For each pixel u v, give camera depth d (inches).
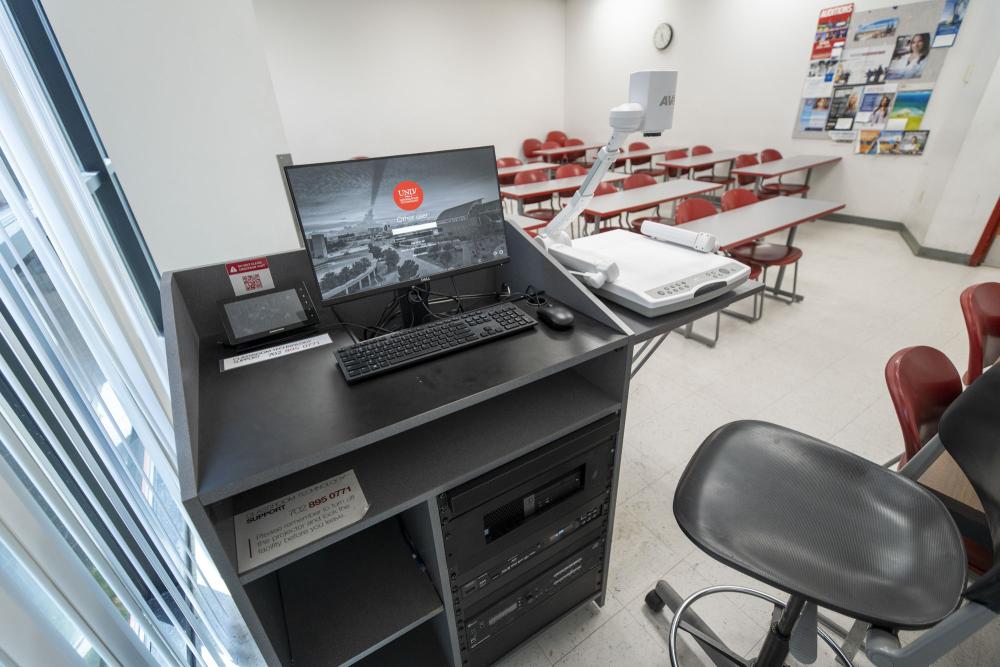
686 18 224.1
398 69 230.5
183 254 76.0
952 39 152.0
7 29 36.5
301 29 202.5
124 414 40.0
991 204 138.9
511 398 46.1
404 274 43.6
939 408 45.9
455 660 45.1
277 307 44.0
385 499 34.9
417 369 38.1
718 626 54.5
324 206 38.5
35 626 22.0
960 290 132.0
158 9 62.1
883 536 33.1
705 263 49.6
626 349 42.2
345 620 40.8
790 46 194.5
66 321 34.7
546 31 272.7
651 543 64.7
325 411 33.1
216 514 29.5
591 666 51.1
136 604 30.4
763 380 100.0
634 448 82.3
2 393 25.1
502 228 48.0
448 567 39.5
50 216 36.1
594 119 285.0
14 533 21.1
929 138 165.2
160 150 68.8
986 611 24.5
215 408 33.9
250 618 30.6
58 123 51.8
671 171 213.6
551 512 44.5
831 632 53.8
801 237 186.1
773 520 34.7
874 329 116.3
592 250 55.1
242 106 70.9
